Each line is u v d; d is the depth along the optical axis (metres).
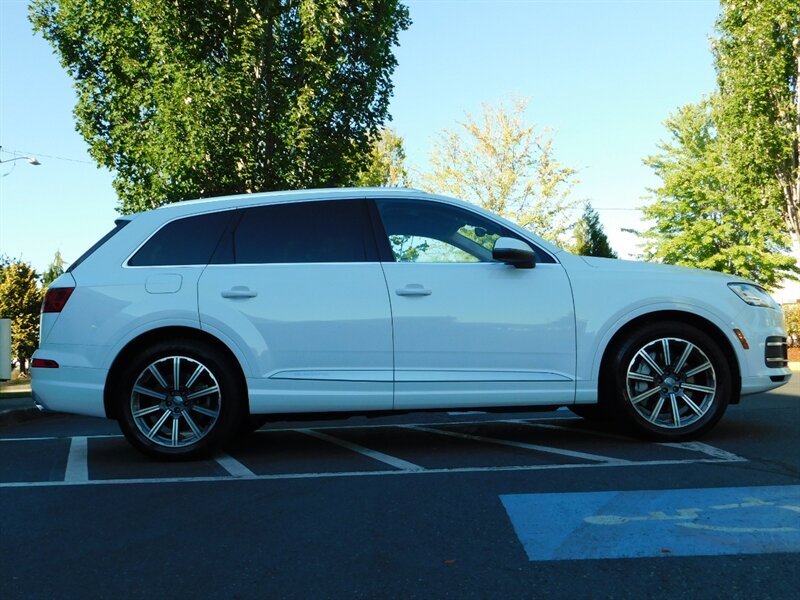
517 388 5.21
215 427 5.20
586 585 2.75
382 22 14.51
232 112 13.34
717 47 25.16
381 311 5.18
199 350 5.17
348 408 5.17
